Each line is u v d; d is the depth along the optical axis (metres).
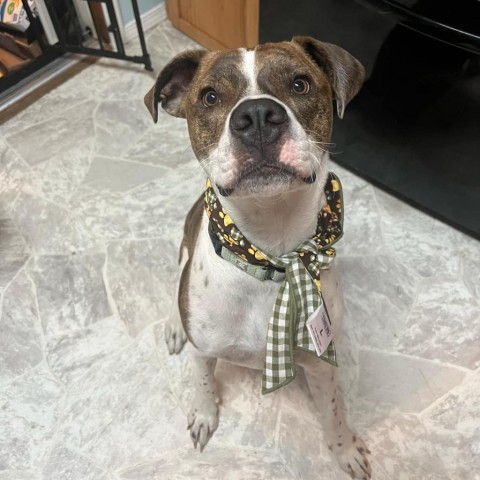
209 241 0.47
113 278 0.79
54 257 0.81
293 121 0.37
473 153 0.73
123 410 0.67
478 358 0.70
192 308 0.50
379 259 0.80
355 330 0.72
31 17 1.00
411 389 0.67
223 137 0.38
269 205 0.41
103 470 0.62
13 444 0.65
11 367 0.71
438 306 0.75
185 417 0.66
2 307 0.76
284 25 0.82
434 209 0.84
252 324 0.49
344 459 0.61
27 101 1.03
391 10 0.67
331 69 0.45
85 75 1.07
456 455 0.62
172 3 1.10
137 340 0.72
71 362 0.71
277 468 0.62
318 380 0.56
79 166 0.93
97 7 1.07
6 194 0.89
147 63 1.05
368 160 0.87
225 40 1.05
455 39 0.63
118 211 0.86
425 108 0.74
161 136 0.97
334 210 0.47
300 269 0.45
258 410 0.66
